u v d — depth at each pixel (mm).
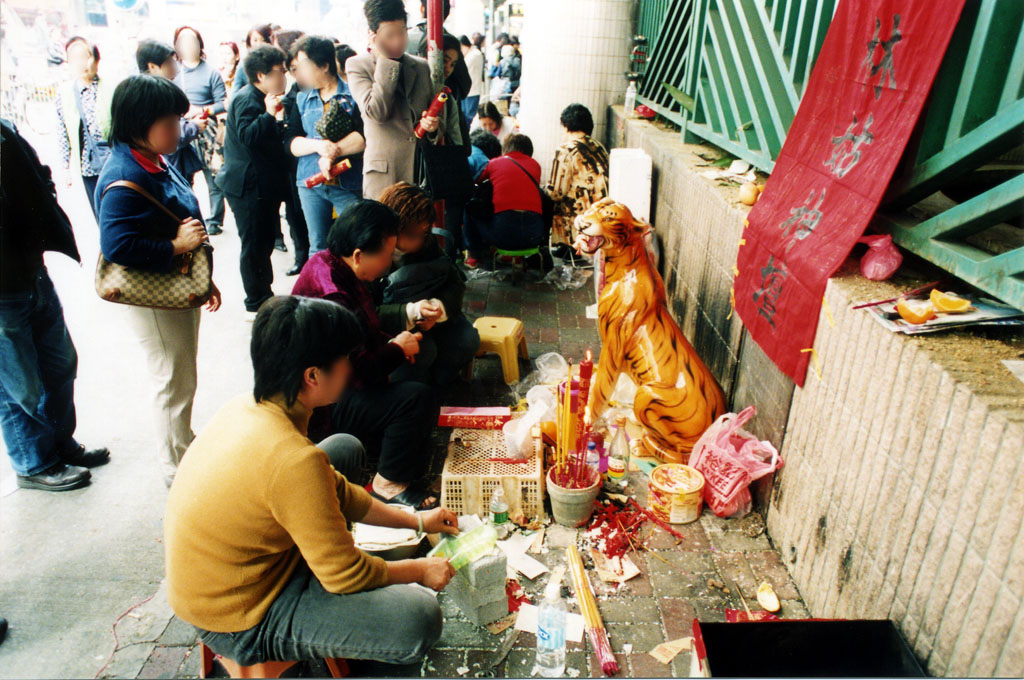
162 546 2668
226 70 6992
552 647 2107
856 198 2145
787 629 1718
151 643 2236
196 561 1723
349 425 2844
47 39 10195
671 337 3051
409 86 4250
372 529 2467
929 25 1941
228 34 15297
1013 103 1666
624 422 3143
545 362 4047
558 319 4898
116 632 2273
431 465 3188
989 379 1567
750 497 2828
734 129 3828
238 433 1699
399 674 2127
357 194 4633
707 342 3629
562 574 2514
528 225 5316
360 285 2719
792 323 2363
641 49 6488
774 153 3166
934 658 1614
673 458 3102
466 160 5062
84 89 4484
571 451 2836
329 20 16109
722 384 3359
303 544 1720
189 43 6320
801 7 2803
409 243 3176
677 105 5266
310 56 4363
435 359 3623
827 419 2193
